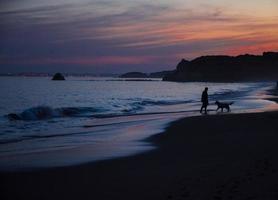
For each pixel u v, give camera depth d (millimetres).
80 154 13453
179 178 8977
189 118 24828
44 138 18000
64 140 17297
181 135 17797
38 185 9062
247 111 30531
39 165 11547
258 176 8297
